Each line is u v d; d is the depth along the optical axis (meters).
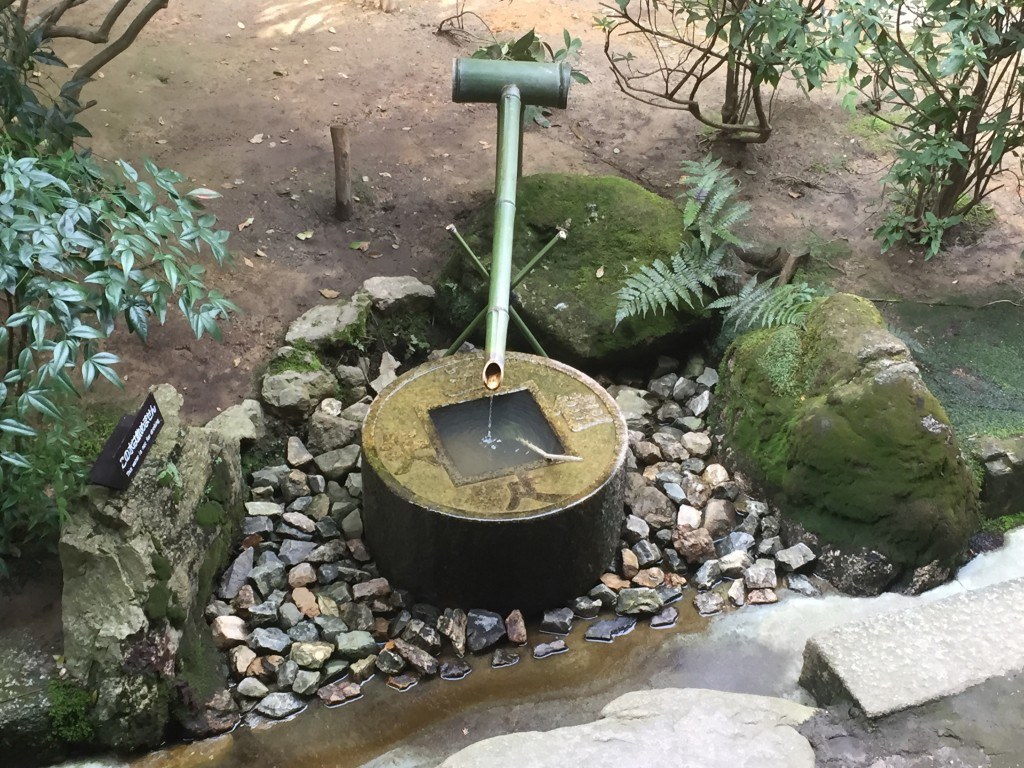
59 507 3.48
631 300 4.57
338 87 5.87
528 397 4.07
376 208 5.18
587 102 5.91
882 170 5.51
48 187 3.40
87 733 3.47
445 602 3.91
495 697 3.75
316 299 4.76
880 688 3.51
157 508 3.61
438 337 4.84
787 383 4.28
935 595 4.02
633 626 3.96
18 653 3.54
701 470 4.42
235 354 4.53
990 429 4.32
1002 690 3.51
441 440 3.93
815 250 5.08
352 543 4.08
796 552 4.11
